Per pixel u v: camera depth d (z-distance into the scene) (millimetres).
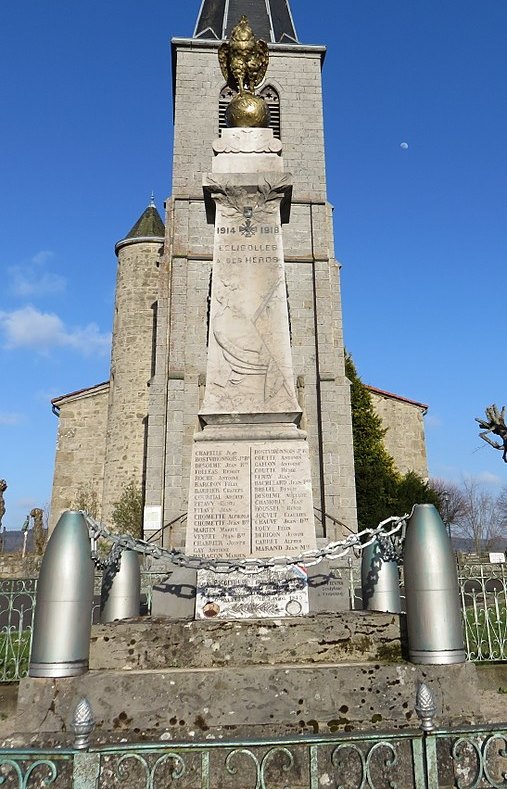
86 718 2705
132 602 6262
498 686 7574
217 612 5242
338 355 22344
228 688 4203
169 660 4516
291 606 5270
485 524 73500
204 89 25031
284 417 6246
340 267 24016
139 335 27812
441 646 4340
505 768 3832
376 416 28719
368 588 6266
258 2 27438
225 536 5762
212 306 6699
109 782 3664
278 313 6684
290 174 7113
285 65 25766
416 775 2773
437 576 4457
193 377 21531
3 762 2695
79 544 4500
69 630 4285
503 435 17641
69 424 28109
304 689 4215
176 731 4039
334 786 3676
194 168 24031
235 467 5965
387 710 4168
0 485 28484
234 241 6938
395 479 27344
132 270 28828
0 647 8125
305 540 5762
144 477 25719
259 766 2744
